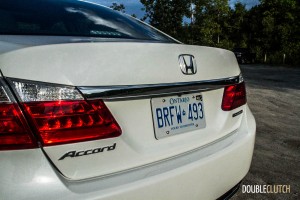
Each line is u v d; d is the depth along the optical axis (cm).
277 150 354
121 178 126
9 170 106
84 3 230
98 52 125
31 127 110
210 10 2469
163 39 218
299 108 609
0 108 107
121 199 120
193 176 146
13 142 107
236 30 3878
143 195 126
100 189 118
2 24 164
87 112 120
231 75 186
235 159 171
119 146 129
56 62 115
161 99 150
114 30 200
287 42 3247
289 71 1734
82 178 118
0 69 107
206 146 167
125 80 130
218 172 159
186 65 156
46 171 110
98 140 122
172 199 137
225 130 181
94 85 121
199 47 169
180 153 153
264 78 1259
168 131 152
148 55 140
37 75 111
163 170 138
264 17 3425
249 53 2800
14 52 110
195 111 167
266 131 435
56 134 113
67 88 116
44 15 187
